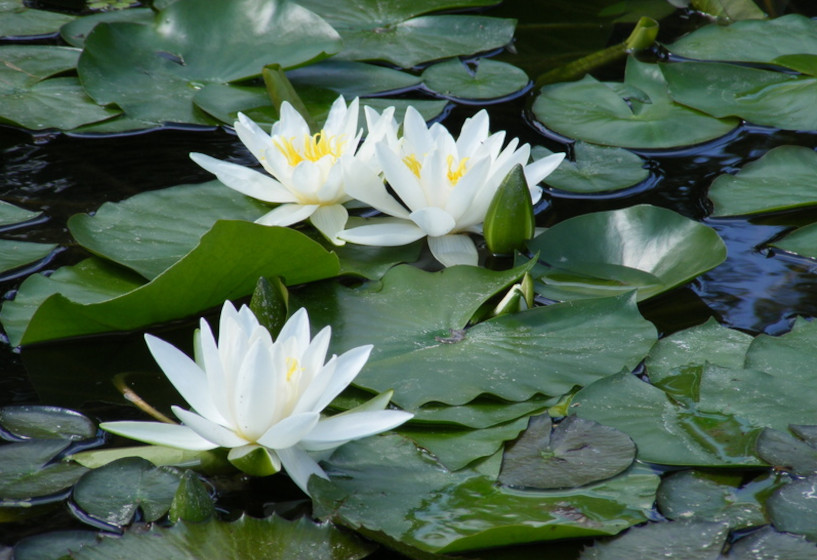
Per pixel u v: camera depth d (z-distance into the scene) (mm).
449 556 2092
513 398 2611
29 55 5129
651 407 2604
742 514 2199
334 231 3555
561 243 3512
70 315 2854
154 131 4535
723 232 3725
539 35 6020
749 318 3131
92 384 2768
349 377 2416
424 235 3541
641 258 3430
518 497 2230
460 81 5148
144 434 2334
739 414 2566
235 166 3672
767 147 4477
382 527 2094
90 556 1979
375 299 3117
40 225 3633
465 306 3049
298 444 2330
